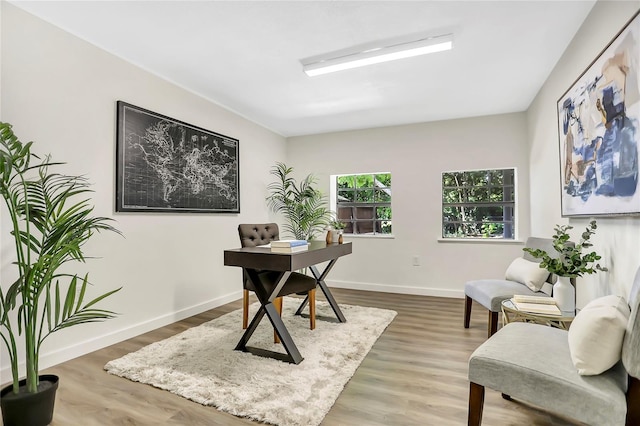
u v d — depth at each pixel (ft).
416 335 9.27
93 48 8.29
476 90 11.13
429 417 5.46
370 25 7.47
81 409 5.70
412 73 9.86
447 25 7.46
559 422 5.32
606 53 5.97
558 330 5.55
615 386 3.95
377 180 16.19
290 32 7.76
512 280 9.52
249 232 10.48
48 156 6.99
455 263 14.01
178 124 10.62
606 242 6.38
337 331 9.40
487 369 4.58
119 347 8.38
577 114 7.40
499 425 5.24
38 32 7.20
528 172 12.96
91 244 8.20
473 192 14.55
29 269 5.18
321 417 5.39
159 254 10.01
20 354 6.88
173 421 5.37
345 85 10.78
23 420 5.07
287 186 16.12
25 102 6.99
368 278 15.39
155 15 7.11
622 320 3.99
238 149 13.44
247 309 9.73
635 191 5.11
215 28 7.59
